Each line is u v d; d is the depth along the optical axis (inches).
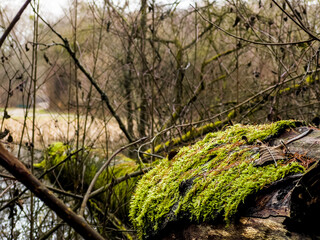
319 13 163.3
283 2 129.2
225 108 225.1
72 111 240.5
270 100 157.1
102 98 161.9
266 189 43.5
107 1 152.7
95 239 24.1
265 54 194.1
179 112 193.5
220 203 45.9
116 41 226.4
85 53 194.4
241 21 167.9
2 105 163.8
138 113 247.0
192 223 49.2
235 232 43.5
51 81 214.5
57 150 188.2
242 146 55.5
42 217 167.0
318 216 37.3
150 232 55.7
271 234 40.4
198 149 62.2
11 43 126.9
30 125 289.0
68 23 205.0
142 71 203.5
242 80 226.2
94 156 167.8
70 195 135.0
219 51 243.3
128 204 124.5
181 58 198.4
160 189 57.4
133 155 215.6
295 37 168.1
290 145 51.0
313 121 60.1
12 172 22.3
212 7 210.8
